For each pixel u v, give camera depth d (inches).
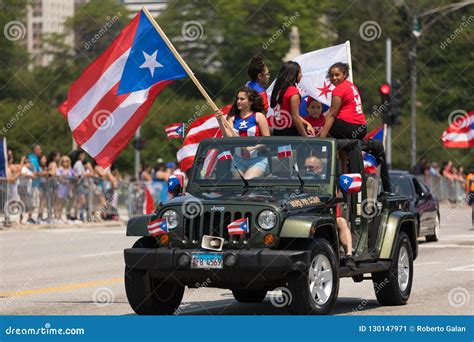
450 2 4638.3
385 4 4483.3
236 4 4114.2
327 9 4318.4
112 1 4207.7
